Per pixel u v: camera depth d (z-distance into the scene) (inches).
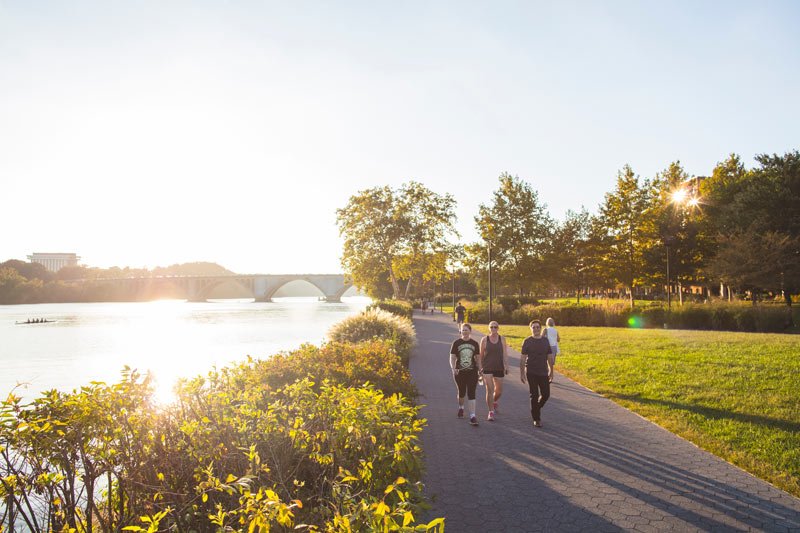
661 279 1684.3
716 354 594.6
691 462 240.4
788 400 358.0
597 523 175.8
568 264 1840.6
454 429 305.1
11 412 121.6
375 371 308.0
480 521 177.9
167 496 126.8
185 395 155.9
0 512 121.7
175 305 6092.5
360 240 1726.1
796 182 1382.9
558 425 313.0
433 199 1774.1
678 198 1769.2
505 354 331.9
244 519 98.7
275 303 6840.6
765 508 187.6
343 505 108.5
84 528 123.9
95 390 136.6
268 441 138.5
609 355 623.5
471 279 1975.9
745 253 1249.4
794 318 1085.8
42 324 2393.0
